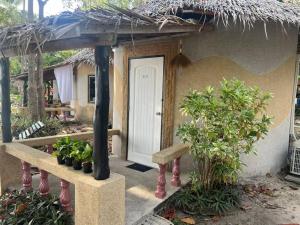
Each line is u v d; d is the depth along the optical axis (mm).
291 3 5496
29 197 3557
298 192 4547
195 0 4188
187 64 4844
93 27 2543
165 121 5086
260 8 4246
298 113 7309
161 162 3775
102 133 2756
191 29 4066
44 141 4777
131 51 5547
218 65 4688
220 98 3756
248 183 4762
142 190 4160
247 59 4742
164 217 3637
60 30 2406
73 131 9727
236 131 3541
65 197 3324
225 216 3729
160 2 4719
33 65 9500
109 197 2746
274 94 5035
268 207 4008
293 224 3572
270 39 4871
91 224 2744
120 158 5938
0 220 3350
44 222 3139
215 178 3996
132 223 3260
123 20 2791
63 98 13469
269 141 5113
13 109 12875
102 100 2725
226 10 4016
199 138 3711
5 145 4219
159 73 5148
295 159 5254
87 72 12812
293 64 5379
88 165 2938
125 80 5715
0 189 4223
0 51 3467
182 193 4023
